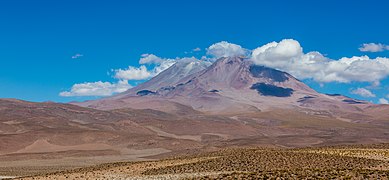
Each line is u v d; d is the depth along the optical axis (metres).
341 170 62.56
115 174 85.62
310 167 74.38
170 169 85.31
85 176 84.12
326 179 56.06
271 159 84.12
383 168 72.31
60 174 90.56
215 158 91.50
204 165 85.44
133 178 77.44
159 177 75.75
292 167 75.88
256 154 90.00
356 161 78.50
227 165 82.94
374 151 92.38
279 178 58.56
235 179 60.62
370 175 57.44
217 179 62.03
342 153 90.38
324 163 77.94
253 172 65.50
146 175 81.50
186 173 79.12
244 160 85.06
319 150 97.56
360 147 103.81
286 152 91.06
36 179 83.94
